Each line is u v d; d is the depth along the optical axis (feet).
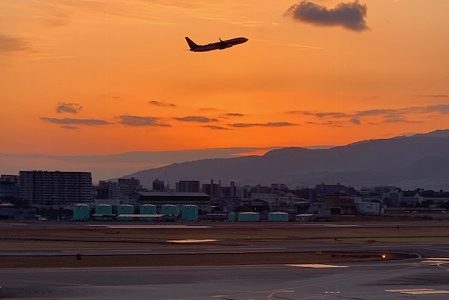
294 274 346.54
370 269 375.86
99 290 277.03
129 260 405.59
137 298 257.34
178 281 311.27
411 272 362.53
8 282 296.71
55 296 259.60
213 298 259.60
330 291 284.61
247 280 318.86
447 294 279.28
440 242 625.00
